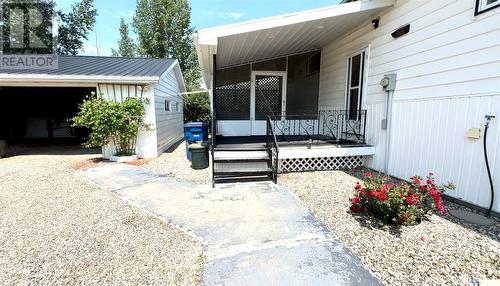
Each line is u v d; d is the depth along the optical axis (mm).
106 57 11531
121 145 7719
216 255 2502
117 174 5832
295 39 6398
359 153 5703
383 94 5383
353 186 4676
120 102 7520
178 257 2518
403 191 3205
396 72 5000
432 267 2262
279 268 2279
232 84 8094
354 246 2623
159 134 8555
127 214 3557
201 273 2238
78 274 2264
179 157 8055
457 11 3730
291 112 8406
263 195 4219
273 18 4840
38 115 12828
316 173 5684
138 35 24406
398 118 4992
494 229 2947
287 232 2939
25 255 2557
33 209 3762
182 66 24969
